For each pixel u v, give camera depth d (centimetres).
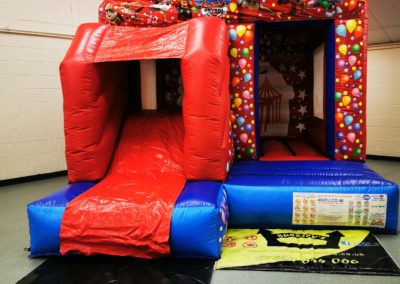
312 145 370
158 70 352
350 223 247
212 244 215
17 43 453
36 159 482
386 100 548
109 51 263
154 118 314
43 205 232
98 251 223
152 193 237
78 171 271
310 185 248
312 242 235
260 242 238
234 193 253
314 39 361
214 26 261
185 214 214
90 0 498
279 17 301
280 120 398
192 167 254
